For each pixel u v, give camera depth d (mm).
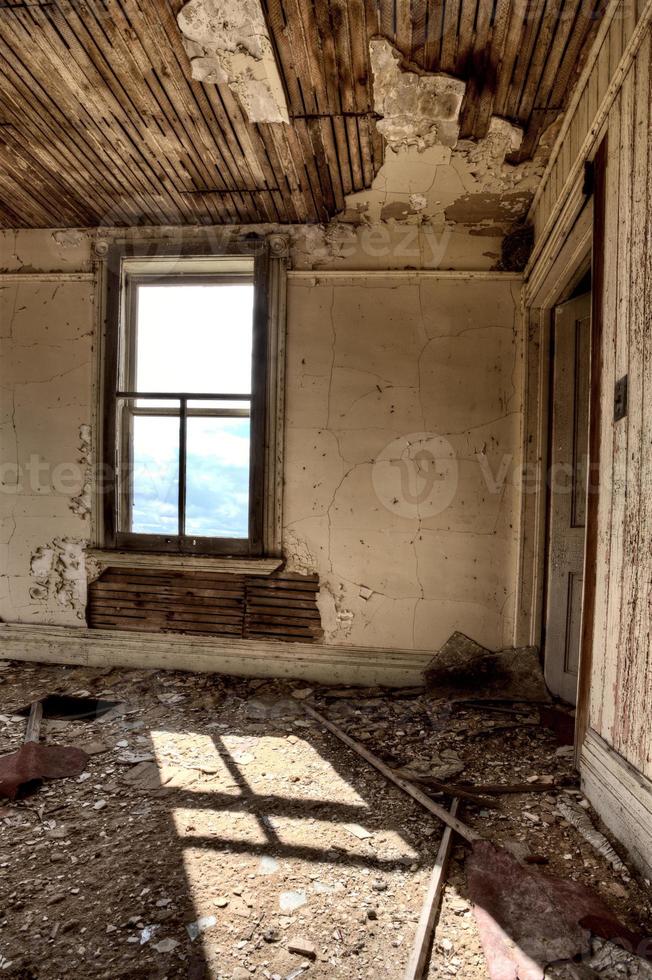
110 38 1904
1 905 1409
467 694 2869
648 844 1461
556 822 1774
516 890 1432
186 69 2035
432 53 1938
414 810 1855
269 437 3113
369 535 3070
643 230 1549
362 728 2484
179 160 2605
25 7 1786
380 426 3072
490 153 2471
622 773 1623
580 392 2803
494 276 3002
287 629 3121
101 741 2330
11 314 3338
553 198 2471
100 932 1322
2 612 3346
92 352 3273
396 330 3066
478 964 1233
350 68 2014
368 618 3068
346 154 2521
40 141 2479
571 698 2787
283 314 3119
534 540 2953
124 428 3305
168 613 3223
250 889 1473
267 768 2125
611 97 1740
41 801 1891
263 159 2576
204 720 2561
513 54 1922
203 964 1233
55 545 3311
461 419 3029
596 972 1193
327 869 1555
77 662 3281
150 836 1698
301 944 1281
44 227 3309
